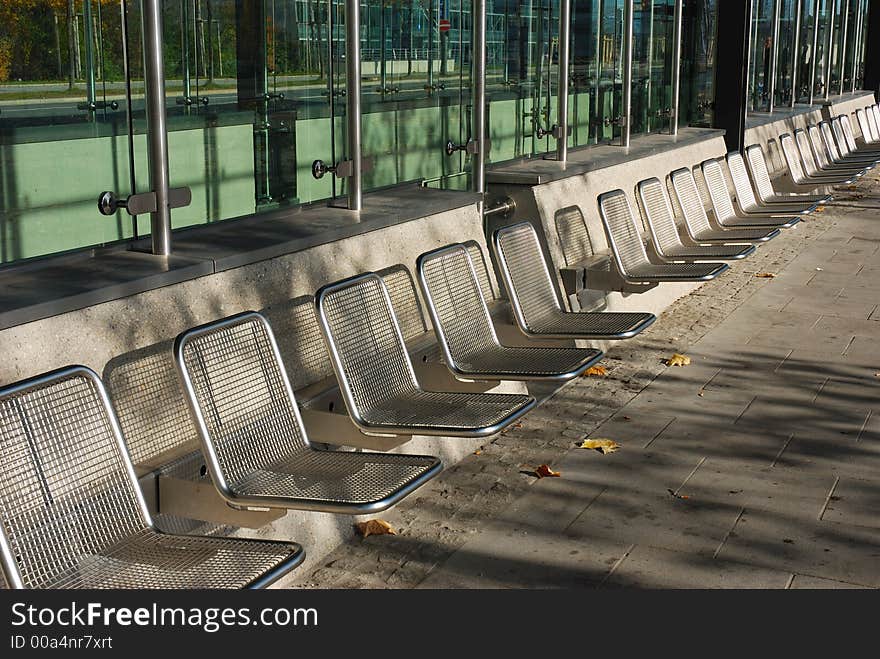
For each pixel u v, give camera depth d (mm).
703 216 7363
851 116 16000
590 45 7340
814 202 8484
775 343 6734
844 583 3645
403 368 4109
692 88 9773
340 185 5008
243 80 4324
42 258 3537
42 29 3441
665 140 8461
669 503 4312
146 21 3705
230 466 3289
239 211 4402
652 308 7453
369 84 5117
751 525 4102
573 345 6191
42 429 2719
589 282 5992
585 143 7465
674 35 8852
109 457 2881
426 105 5566
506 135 6418
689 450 4902
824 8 14891
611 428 5203
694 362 6316
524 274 5031
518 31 6363
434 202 5090
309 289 4211
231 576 2689
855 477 4582
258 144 4449
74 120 3574
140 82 3768
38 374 2930
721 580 3668
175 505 3184
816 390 5797
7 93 3350
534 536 4031
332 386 3980
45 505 2703
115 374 3293
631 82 8094
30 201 3463
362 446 3777
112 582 2678
